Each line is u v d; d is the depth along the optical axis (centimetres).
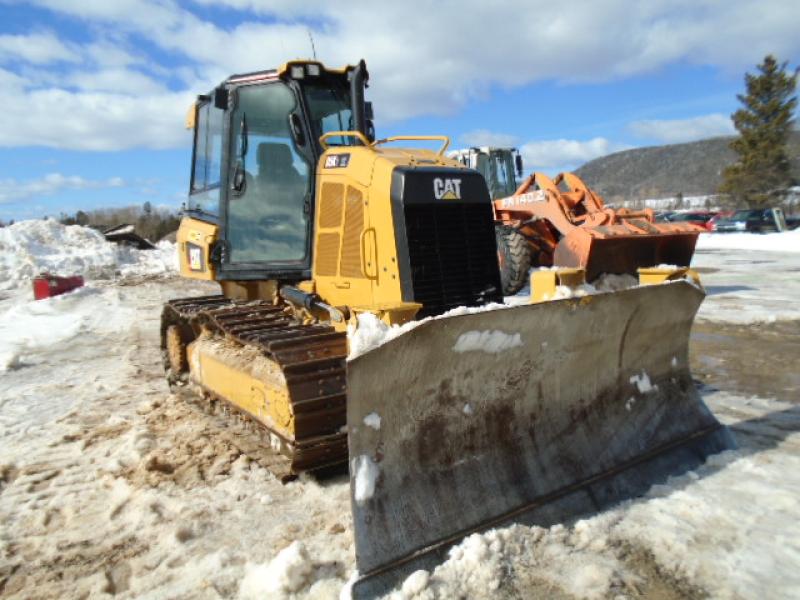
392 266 426
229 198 550
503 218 1216
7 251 2238
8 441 535
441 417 338
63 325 1152
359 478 308
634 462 397
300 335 425
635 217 1122
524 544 325
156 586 316
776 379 616
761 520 344
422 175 429
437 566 306
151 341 998
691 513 353
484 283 452
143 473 446
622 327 404
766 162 3569
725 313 956
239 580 316
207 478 436
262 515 381
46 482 448
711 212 3469
